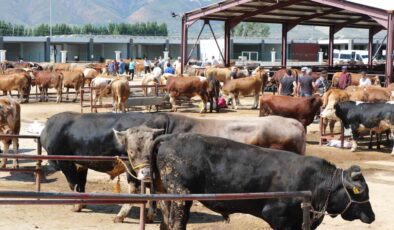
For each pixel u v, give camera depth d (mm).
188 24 41406
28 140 20234
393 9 30703
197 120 11078
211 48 75000
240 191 8078
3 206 11766
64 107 30938
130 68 55781
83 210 11836
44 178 14672
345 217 8117
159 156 8367
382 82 34500
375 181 14922
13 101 15180
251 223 10969
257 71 36688
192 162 8172
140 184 10758
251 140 11203
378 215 11773
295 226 7988
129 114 11305
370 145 19891
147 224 10859
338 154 18891
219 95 32719
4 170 12273
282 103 19562
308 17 45688
